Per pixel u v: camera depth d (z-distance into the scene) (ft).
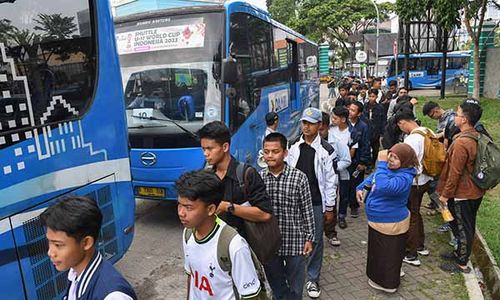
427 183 13.79
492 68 57.72
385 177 11.71
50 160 8.92
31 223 8.41
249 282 6.47
